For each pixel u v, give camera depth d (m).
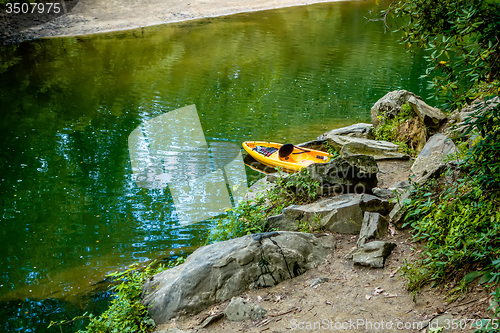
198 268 4.43
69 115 13.52
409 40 4.06
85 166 10.35
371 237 4.72
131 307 4.29
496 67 3.35
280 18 28.02
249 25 26.03
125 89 15.70
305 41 22.42
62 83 16.44
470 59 3.40
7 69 18.08
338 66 18.08
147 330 4.11
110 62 19.05
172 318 4.17
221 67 18.16
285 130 11.96
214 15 28.52
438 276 3.83
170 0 30.41
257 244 4.57
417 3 3.79
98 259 6.78
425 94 14.41
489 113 3.35
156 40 22.66
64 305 5.71
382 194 5.66
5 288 6.10
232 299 4.09
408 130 8.72
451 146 6.61
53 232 7.65
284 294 4.20
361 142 8.56
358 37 23.14
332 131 10.02
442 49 3.53
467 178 4.07
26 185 9.47
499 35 3.19
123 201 8.69
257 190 7.54
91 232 7.59
